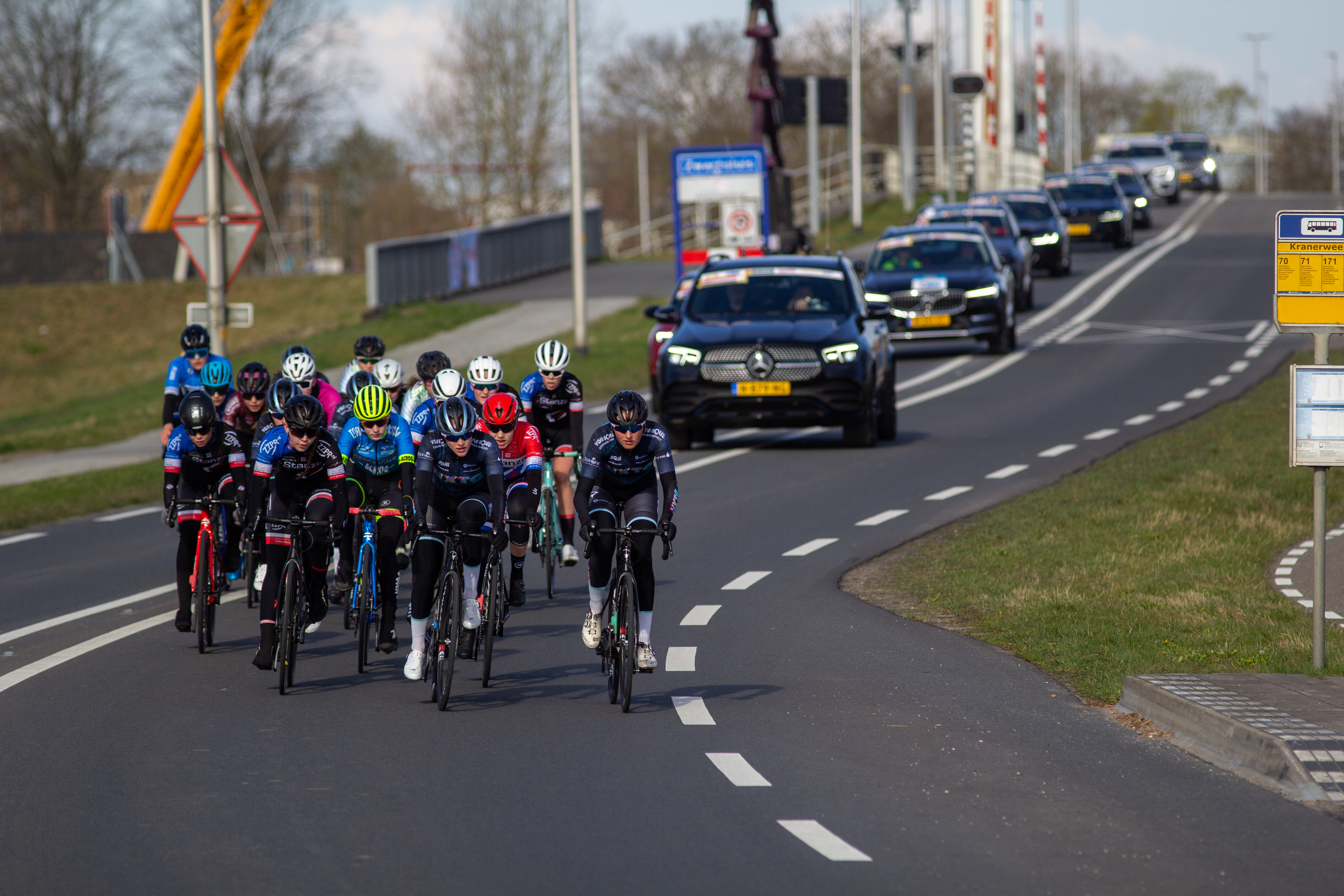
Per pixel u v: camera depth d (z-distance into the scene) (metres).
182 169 175.88
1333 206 199.12
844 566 38.53
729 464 57.94
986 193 139.62
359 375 31.19
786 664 28.86
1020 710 25.28
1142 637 29.52
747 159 121.19
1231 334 98.00
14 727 24.97
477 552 27.70
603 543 26.64
